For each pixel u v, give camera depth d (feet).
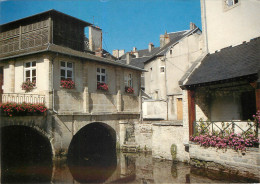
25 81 42.96
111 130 53.47
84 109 46.19
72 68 45.34
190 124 34.91
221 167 30.09
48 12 46.09
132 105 58.70
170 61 78.23
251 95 35.12
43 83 40.55
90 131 54.13
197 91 37.40
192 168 32.99
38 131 38.32
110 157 45.11
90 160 42.22
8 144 41.32
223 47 39.45
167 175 30.30
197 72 36.45
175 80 76.69
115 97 53.88
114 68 54.49
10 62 44.11
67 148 42.37
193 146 33.94
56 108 41.11
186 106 35.63
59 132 41.19
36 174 31.91
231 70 30.99
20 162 39.19
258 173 25.98
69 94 43.68
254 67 27.81
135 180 28.86
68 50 46.26
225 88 37.86
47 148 40.88
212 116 38.68
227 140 29.25
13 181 28.37
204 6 43.14
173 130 39.04
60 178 30.09
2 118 33.88
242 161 27.63
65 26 50.26
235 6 37.96
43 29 46.88
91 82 48.34
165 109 77.00
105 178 30.22
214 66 35.27
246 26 36.22
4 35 51.29
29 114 36.83
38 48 42.83
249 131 27.71
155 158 42.06
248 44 34.68
